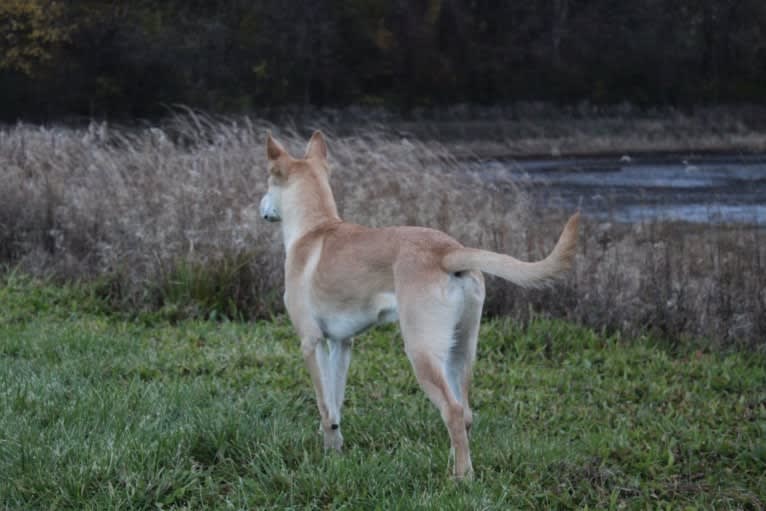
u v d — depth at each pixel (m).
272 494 6.05
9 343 9.41
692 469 6.75
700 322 10.30
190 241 11.54
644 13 50.03
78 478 5.98
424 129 43.66
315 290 6.73
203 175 12.74
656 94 49.62
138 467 6.17
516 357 9.84
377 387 8.61
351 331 6.67
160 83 41.22
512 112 47.91
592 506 6.18
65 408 7.22
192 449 6.61
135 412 7.31
